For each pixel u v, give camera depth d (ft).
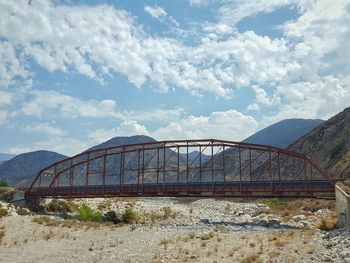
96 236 143.74
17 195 299.99
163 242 121.49
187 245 114.83
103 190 291.99
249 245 109.60
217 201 398.62
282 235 129.59
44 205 281.33
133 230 163.73
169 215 248.11
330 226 142.61
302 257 85.92
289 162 505.66
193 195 256.11
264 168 558.15
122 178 296.51
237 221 207.31
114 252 108.27
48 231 150.30
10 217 183.62
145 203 380.78
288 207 265.34
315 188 222.07
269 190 234.79
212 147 278.46
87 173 314.76
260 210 256.93
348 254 79.46
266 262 82.94
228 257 92.27
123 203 336.08
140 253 104.37
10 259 100.83
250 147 265.95
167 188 271.90
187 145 287.48
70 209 281.13
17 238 132.67
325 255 84.43
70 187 305.32
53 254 108.17
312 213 207.51
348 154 347.36
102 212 261.24
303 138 554.87
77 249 115.85
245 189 244.42
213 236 136.46
